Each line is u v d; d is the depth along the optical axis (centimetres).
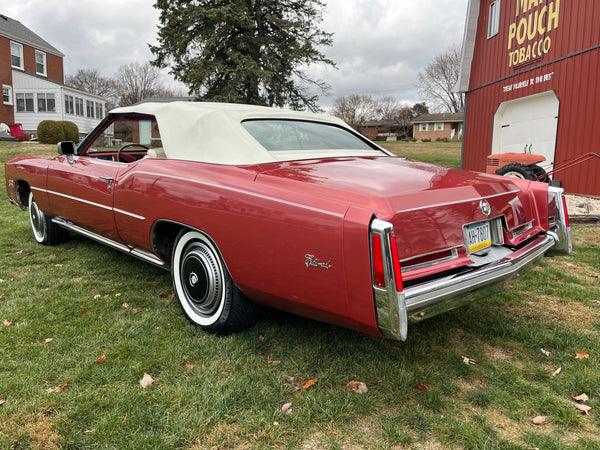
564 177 962
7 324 286
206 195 255
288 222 215
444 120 6038
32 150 1964
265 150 275
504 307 338
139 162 318
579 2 913
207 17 2219
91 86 6931
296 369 240
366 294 188
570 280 398
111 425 192
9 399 210
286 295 222
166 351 255
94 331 280
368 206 200
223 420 199
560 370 246
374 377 234
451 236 219
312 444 186
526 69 1085
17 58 2919
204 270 275
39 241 491
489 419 206
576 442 191
